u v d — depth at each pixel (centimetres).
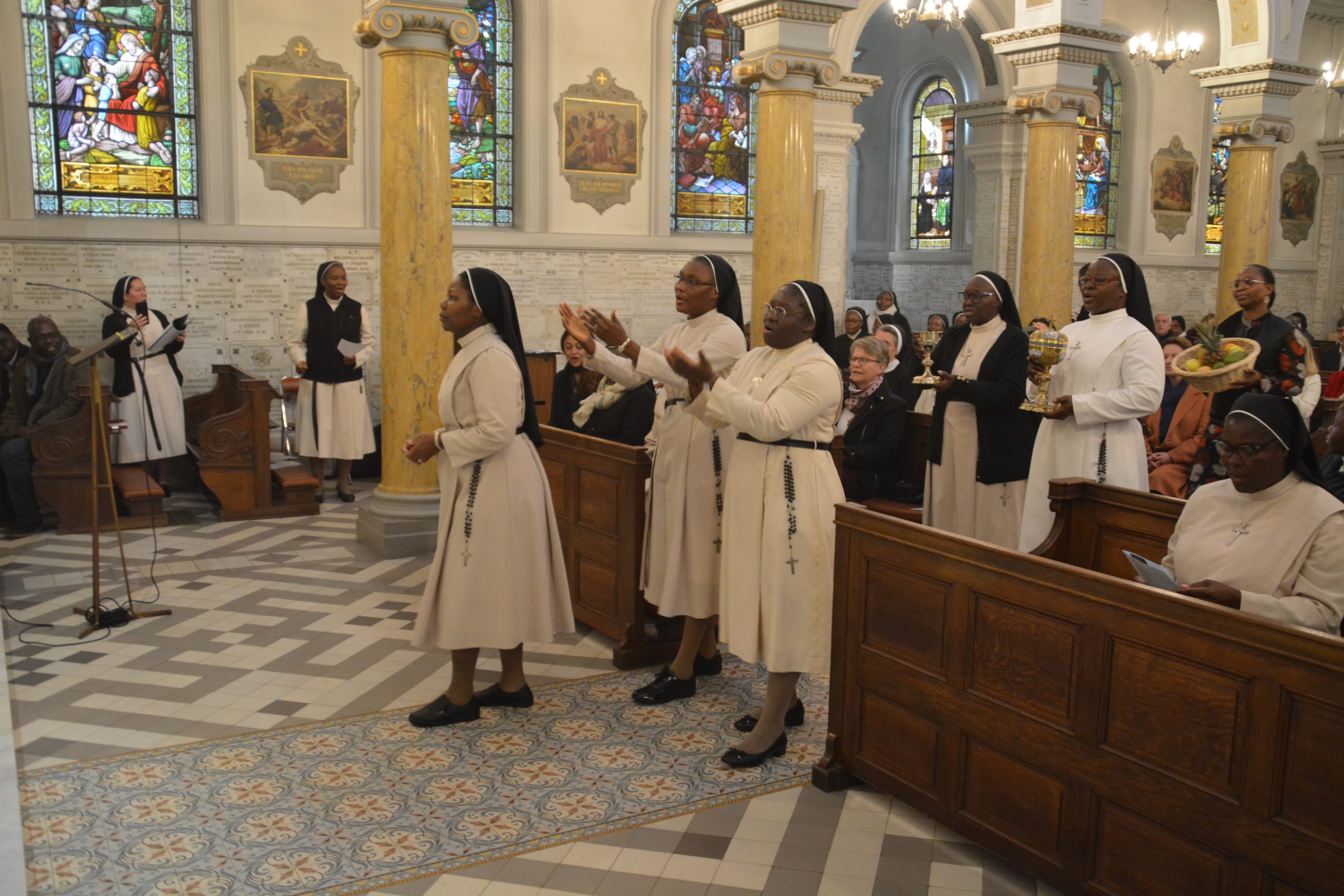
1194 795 269
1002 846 324
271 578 651
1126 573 397
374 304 1055
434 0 676
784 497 384
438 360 707
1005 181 1591
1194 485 665
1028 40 951
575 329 423
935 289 1795
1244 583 303
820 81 785
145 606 556
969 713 333
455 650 436
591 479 538
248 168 981
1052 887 321
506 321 415
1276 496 304
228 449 795
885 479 633
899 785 362
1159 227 1755
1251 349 459
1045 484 475
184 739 420
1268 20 1214
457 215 1146
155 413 441
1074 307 1709
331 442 870
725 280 458
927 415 629
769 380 390
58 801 191
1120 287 473
